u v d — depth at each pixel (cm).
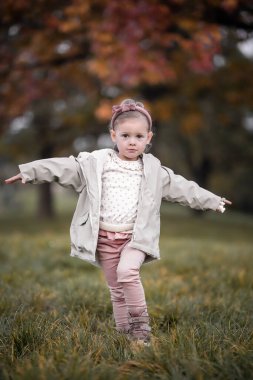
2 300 452
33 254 829
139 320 359
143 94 1686
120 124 373
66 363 289
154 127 1728
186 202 388
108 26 962
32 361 296
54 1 1045
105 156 381
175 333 343
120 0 917
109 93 1656
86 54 1291
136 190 373
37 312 438
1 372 286
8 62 1197
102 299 475
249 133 2308
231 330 360
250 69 1546
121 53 978
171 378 275
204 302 471
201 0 913
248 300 477
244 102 1586
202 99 1752
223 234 1816
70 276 661
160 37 977
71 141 2073
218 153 2477
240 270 647
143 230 363
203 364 291
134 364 297
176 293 525
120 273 353
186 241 1159
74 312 436
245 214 3359
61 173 370
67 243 984
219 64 1594
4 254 841
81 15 1028
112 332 363
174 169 3064
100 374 275
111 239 366
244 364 287
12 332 349
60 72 1382
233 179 3177
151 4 917
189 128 1625
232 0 838
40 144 2044
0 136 1552
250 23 965
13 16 1052
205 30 920
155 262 754
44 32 1117
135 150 372
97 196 362
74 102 1914
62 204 4494
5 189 4234
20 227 1820
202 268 702
